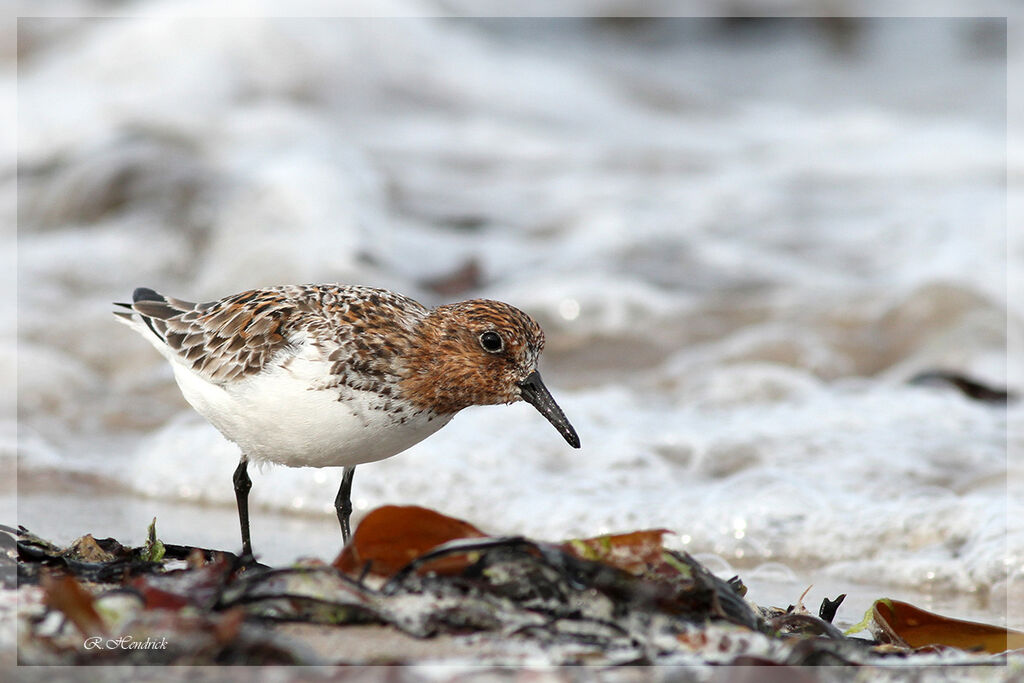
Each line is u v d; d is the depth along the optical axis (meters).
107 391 13.37
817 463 10.55
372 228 17.44
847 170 20.58
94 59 24.17
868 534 8.91
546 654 5.39
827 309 14.99
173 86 23.20
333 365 7.02
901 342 14.19
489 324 7.43
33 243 17.48
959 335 13.96
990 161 20.66
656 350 14.43
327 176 18.41
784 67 28.67
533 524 9.42
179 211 18.05
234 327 7.38
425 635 5.54
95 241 17.44
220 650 5.12
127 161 18.89
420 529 6.07
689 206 18.84
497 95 24.64
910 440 11.17
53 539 8.33
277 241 16.81
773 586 8.24
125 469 10.67
